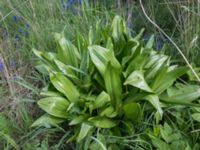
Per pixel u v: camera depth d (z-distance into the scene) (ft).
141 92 1.85
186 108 1.92
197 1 2.18
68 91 1.90
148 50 2.00
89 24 2.48
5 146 1.87
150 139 1.81
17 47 2.45
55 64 2.05
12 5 2.67
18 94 2.13
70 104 1.86
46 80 2.17
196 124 1.88
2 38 2.57
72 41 2.34
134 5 2.81
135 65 1.91
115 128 1.88
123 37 2.14
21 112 1.98
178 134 1.77
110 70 1.80
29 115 2.04
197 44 2.22
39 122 1.84
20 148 1.87
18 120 1.99
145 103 1.90
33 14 2.54
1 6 2.68
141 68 1.92
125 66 1.97
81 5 2.72
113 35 2.15
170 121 1.90
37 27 2.46
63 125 1.95
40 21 2.55
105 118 1.86
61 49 2.06
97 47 1.92
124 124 1.90
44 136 1.92
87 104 1.87
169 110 1.95
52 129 1.88
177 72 1.91
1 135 1.88
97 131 1.80
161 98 1.91
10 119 2.00
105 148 1.66
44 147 1.80
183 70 1.89
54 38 2.32
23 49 2.41
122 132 1.90
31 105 2.09
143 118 1.90
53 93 1.93
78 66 2.08
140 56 1.93
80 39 2.15
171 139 1.76
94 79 1.97
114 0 2.83
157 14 2.67
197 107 1.86
